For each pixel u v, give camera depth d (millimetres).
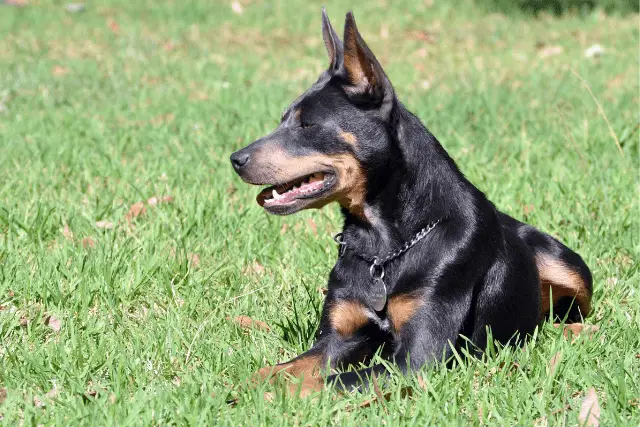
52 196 10484
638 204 9945
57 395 6164
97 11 23266
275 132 6980
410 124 6895
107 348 7012
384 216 6793
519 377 6430
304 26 22000
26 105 14844
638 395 6082
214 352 6812
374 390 6152
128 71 17391
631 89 15055
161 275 8289
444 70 17516
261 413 5781
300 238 9305
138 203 10000
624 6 22875
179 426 5688
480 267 6812
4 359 6801
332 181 6812
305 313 7793
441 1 24250
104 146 12406
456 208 6824
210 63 18188
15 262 8406
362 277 6836
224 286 8344
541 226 9539
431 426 5648
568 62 17750
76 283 8047
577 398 6156
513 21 22219
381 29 21562
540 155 11727
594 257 8781
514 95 14812
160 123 13742
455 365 6527
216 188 10586
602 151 11766
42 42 19766
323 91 6895
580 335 6996
